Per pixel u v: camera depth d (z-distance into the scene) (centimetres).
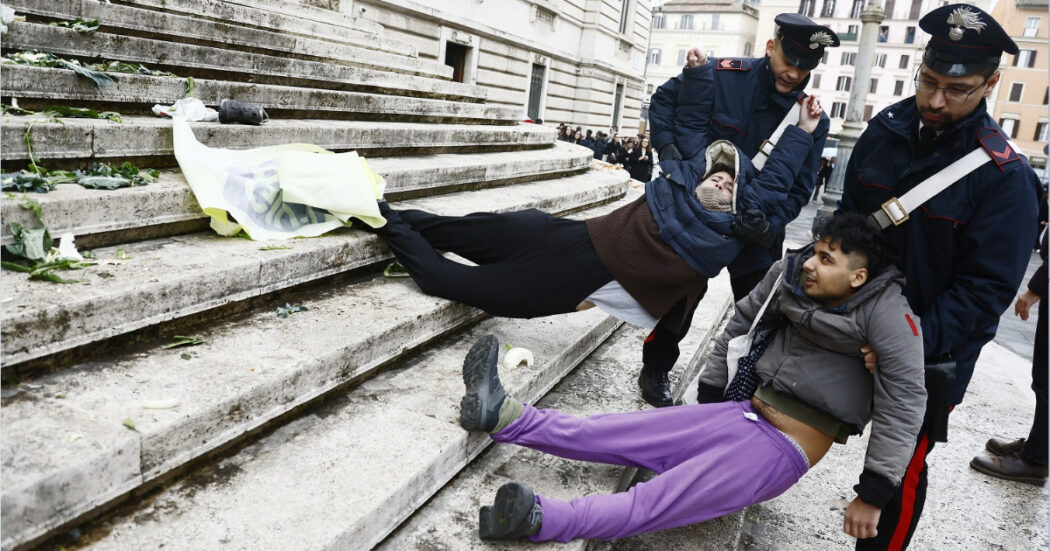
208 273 257
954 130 237
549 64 2231
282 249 299
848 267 231
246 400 219
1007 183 230
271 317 281
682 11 7281
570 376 375
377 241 346
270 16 648
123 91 369
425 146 520
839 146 1166
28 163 281
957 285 240
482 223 326
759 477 238
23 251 236
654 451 250
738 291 367
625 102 2856
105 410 197
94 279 236
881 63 6831
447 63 1780
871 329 229
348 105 519
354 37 789
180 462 200
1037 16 5578
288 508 200
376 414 261
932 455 407
